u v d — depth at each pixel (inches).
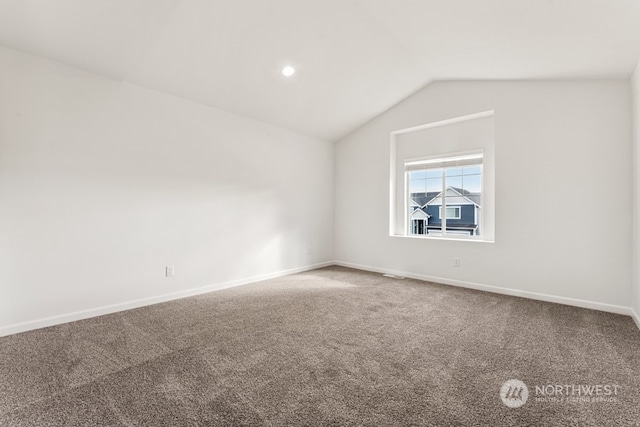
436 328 105.7
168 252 138.3
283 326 107.6
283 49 124.2
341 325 108.5
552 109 136.0
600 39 95.7
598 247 126.5
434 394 67.6
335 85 157.2
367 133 206.7
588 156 128.2
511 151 146.3
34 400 65.3
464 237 172.7
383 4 104.6
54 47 101.3
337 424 58.2
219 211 157.9
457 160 173.5
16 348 89.2
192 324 109.1
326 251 222.4
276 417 60.1
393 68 151.9
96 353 86.7
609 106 124.0
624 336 98.6
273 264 185.3
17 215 100.4
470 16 100.7
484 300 138.6
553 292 136.4
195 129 148.6
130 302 126.3
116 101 123.0
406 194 195.0
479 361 82.5
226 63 125.6
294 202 198.7
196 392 68.3
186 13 97.4
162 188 136.5
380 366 80.0
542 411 61.6
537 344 92.9
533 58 118.8
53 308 107.5
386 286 163.8
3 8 83.5
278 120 181.3
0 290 97.4
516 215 145.3
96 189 117.3
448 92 167.6
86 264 115.0
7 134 98.6
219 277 157.6
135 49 108.0
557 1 81.7
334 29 118.2
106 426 57.6
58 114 108.6
